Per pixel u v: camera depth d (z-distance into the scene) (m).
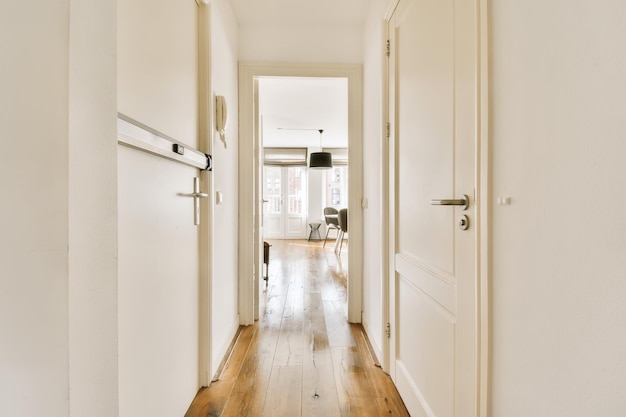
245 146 2.67
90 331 0.61
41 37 0.54
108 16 0.68
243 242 2.68
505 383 0.84
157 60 1.24
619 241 0.54
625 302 0.53
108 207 0.67
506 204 0.83
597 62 0.57
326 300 3.37
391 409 1.61
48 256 0.54
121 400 0.98
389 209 1.94
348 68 2.70
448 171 1.20
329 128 6.33
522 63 0.77
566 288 0.64
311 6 2.45
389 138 1.94
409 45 1.62
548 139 0.69
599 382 0.57
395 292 1.81
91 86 0.62
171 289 1.37
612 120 0.54
